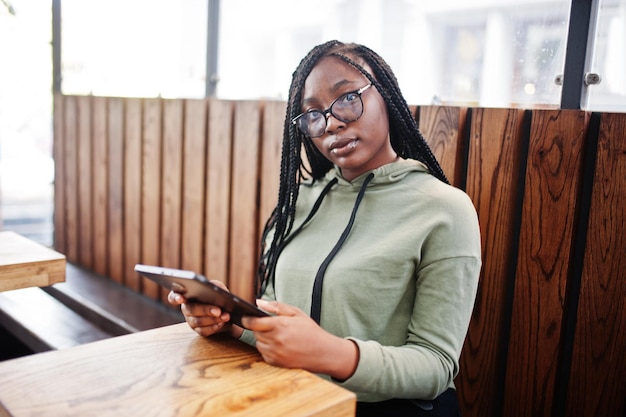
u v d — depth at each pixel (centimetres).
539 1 173
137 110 291
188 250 271
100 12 341
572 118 137
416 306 109
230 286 251
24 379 74
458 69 198
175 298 94
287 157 134
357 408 108
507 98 185
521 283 148
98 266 335
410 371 95
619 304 134
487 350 156
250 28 275
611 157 132
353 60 117
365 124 115
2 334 253
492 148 151
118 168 309
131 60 333
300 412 67
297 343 81
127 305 276
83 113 333
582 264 142
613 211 133
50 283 143
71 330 228
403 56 215
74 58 358
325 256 118
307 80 119
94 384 73
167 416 65
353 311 111
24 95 372
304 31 253
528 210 146
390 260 109
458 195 113
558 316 143
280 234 132
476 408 160
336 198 128
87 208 338
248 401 70
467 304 107
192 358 83
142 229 300
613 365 136
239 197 240
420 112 165
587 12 156
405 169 121
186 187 268
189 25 301
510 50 182
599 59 157
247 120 232
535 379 148
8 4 358
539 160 143
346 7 234
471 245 109
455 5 196
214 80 294
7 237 167
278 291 125
